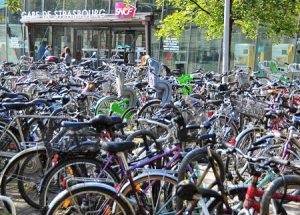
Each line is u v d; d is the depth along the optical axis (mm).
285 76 11508
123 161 3475
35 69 10180
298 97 7586
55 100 6031
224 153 3562
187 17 11836
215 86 8047
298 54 14188
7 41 19109
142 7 15508
